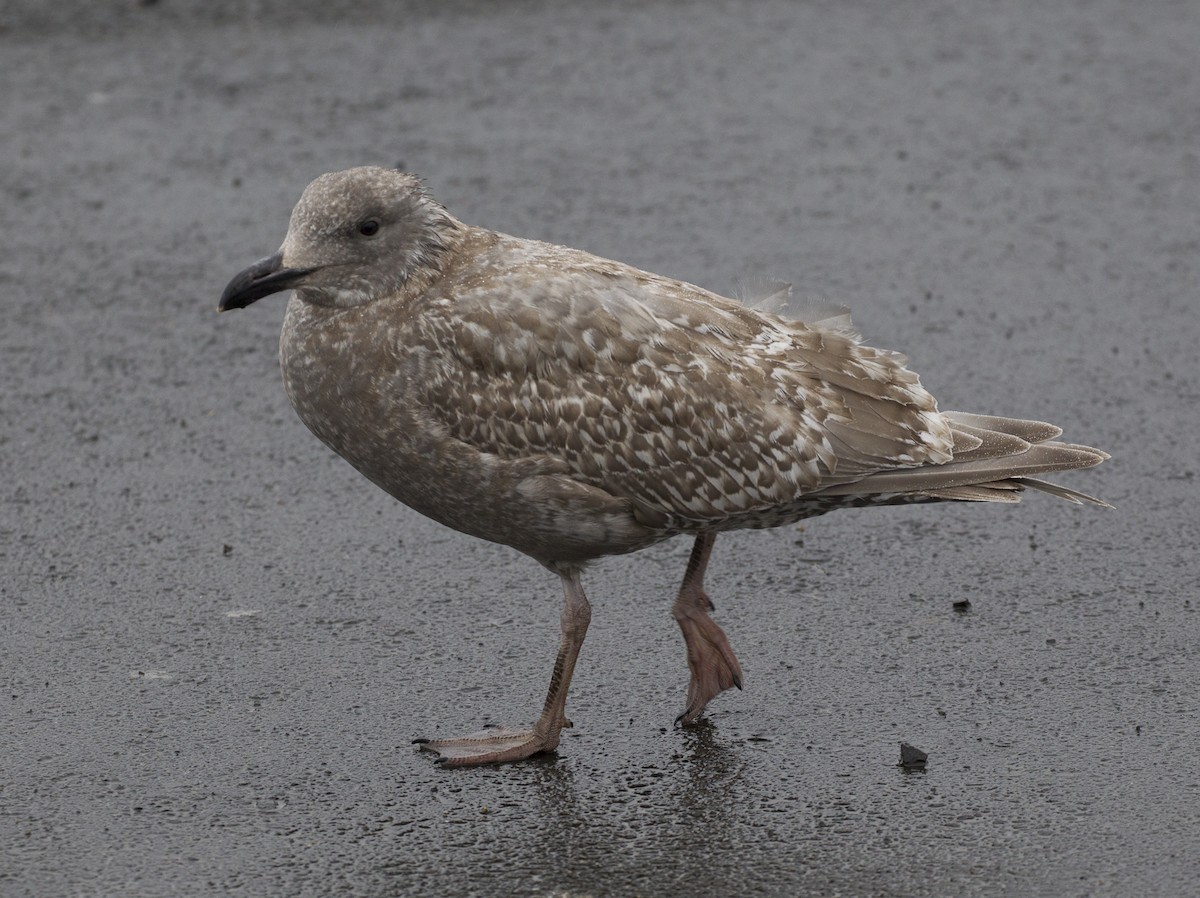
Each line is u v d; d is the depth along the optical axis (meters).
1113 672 11.54
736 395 10.65
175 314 17.83
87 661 11.81
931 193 20.66
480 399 10.48
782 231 19.58
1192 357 16.67
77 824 9.97
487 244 10.97
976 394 15.94
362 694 11.46
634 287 10.79
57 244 19.36
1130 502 13.98
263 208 20.14
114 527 13.78
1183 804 10.02
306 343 10.70
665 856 9.66
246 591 12.82
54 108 22.97
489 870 9.54
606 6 27.03
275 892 9.34
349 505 14.23
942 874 9.44
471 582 12.97
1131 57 24.97
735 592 12.78
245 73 24.09
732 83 23.95
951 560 13.17
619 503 10.72
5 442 15.20
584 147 21.78
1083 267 18.77
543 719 10.77
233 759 10.68
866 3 27.36
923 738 10.84
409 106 23.02
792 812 10.07
